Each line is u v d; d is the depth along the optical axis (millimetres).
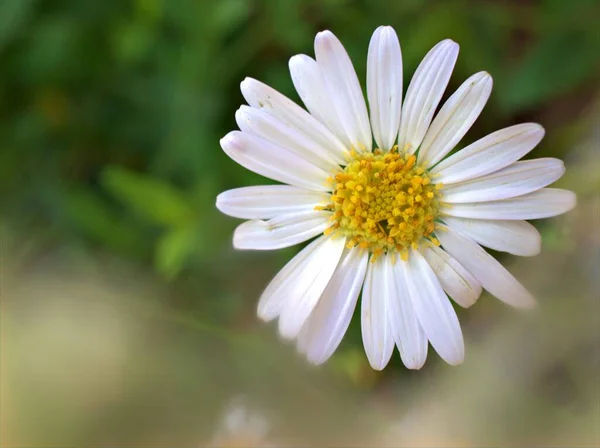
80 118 184
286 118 140
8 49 178
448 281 143
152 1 169
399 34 172
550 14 169
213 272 174
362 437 169
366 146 143
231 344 167
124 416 163
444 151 141
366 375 169
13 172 183
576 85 168
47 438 160
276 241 143
